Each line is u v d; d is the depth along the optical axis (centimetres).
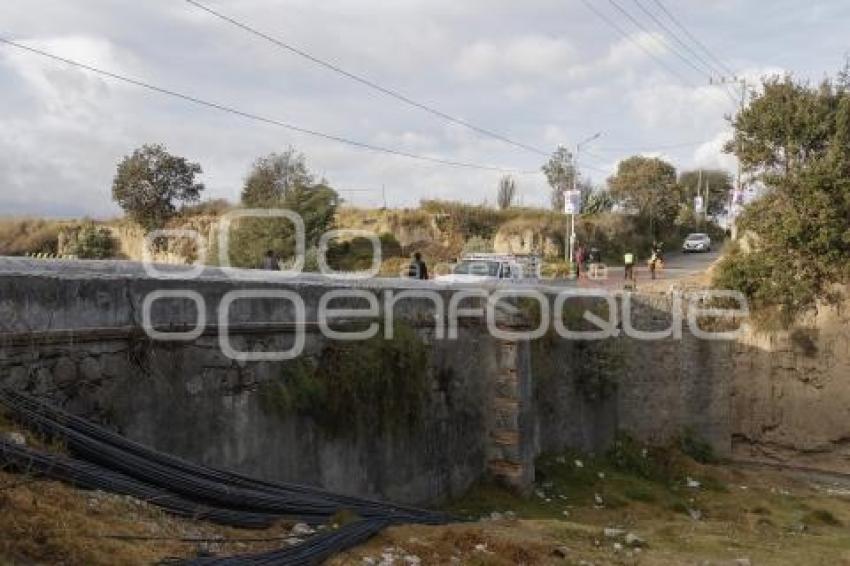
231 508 788
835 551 1314
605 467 1858
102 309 824
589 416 1925
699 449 2236
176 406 908
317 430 1112
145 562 583
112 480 706
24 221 5003
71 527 586
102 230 4769
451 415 1425
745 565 1113
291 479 1064
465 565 835
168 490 748
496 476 1515
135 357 859
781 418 2355
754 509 1703
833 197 2334
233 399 984
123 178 4591
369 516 923
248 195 4472
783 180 2394
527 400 1544
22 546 536
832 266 2328
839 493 2002
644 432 2133
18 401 711
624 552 1092
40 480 650
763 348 2373
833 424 2303
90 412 808
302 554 717
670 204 6444
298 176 4441
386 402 1225
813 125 2408
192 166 4694
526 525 1195
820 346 2328
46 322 766
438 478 1379
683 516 1591
